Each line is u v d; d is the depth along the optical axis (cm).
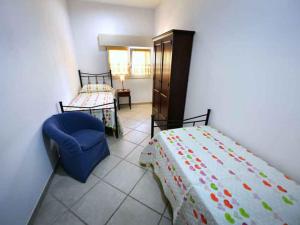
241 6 144
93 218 136
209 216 89
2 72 114
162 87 278
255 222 83
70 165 173
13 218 111
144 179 179
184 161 131
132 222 133
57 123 183
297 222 84
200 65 214
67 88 279
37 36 176
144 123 338
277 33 117
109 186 169
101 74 414
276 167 129
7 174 108
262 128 137
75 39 370
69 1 340
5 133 110
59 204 147
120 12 377
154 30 413
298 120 110
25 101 140
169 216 138
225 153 143
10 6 131
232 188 104
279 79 119
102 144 203
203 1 196
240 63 152
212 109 199
